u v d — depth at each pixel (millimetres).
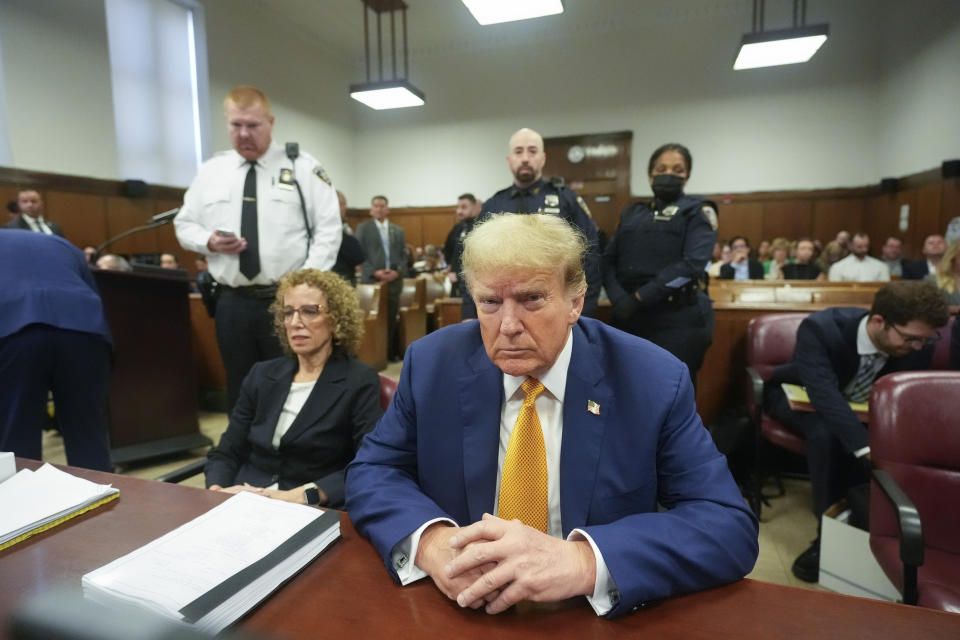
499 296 765
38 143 5395
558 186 2373
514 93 9539
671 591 659
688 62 8672
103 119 5961
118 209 6188
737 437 2516
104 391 2078
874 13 8000
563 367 855
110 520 853
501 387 877
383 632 607
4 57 5098
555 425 875
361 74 10320
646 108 8938
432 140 10109
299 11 8266
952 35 6172
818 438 2023
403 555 739
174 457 3051
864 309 1985
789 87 8414
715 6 8320
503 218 802
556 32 9156
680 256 2318
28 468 1051
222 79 7273
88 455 2039
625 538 683
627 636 602
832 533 1652
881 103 8047
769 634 601
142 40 6441
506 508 839
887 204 7758
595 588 648
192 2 6816
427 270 7633
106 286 2754
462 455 881
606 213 9250
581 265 813
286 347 1636
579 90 9195
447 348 933
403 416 949
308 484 1376
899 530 1118
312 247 2322
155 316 2967
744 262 7102
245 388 1619
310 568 741
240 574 656
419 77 10000
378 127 10398
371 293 4703
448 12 8375
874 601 657
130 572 669
